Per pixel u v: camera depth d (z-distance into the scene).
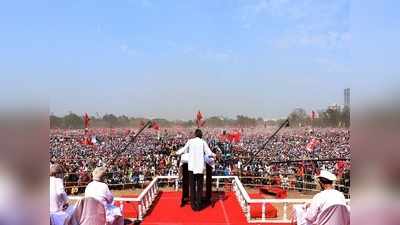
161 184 23.28
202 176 12.44
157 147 56.38
